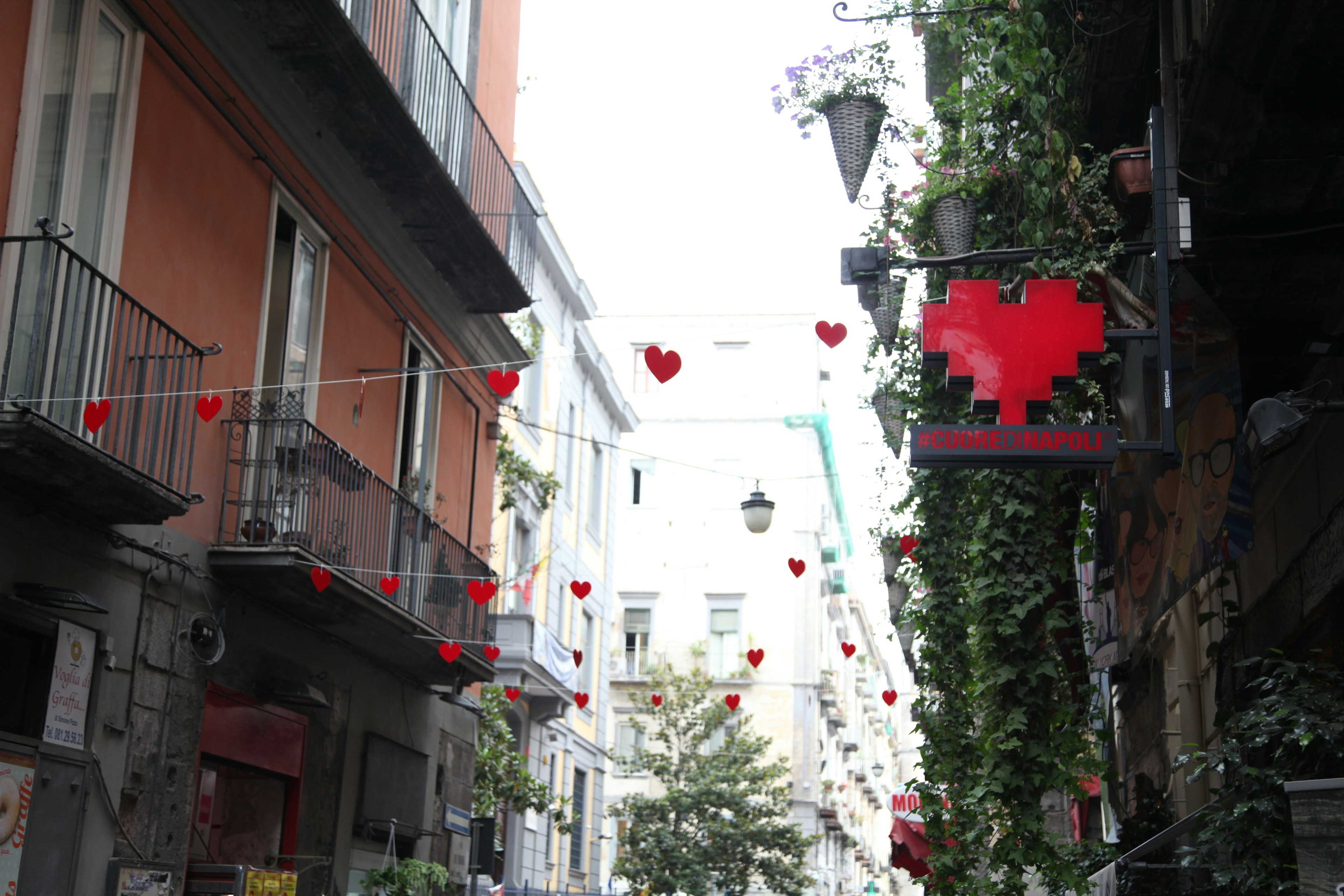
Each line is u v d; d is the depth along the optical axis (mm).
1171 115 7359
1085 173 8703
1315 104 7047
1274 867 6266
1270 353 8984
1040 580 8602
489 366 17891
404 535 13945
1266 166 7484
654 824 32000
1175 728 12086
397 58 14008
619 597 46812
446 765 16578
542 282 28719
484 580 13211
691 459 48281
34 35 8789
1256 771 6488
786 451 48031
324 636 13000
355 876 13555
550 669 25609
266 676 11781
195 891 10258
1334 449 7531
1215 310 7055
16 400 7656
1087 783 9180
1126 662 12492
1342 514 7227
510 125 18406
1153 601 8039
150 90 10047
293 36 11242
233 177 11258
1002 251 8188
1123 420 8594
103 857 9211
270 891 10609
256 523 11000
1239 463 6695
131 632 9680
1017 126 9273
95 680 9180
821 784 45625
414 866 13227
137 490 8648
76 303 8320
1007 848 8453
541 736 27375
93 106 9422
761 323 49594
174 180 10359
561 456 29766
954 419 10609
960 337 7273
